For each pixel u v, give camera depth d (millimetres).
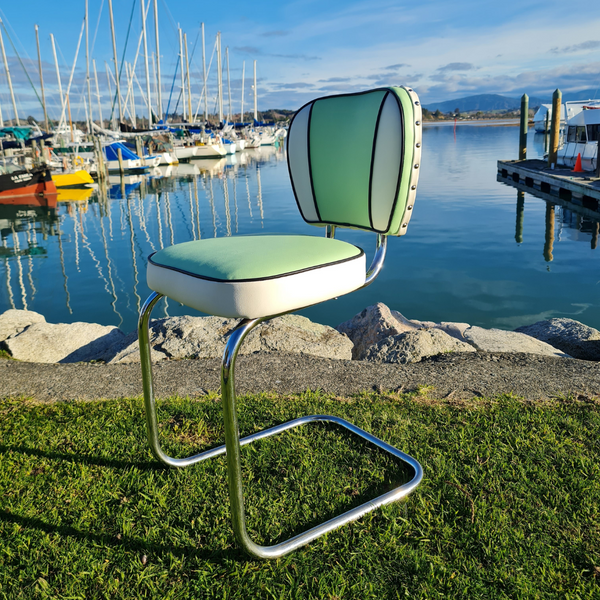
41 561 1230
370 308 4008
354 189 1408
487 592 1098
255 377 2520
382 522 1325
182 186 20219
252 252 1123
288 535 1302
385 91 1294
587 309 5637
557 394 2180
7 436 1876
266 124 53000
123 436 1846
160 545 1271
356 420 1922
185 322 3436
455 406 2057
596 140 14453
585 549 1211
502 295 6156
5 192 17125
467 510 1355
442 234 9727
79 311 6387
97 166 22375
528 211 11781
